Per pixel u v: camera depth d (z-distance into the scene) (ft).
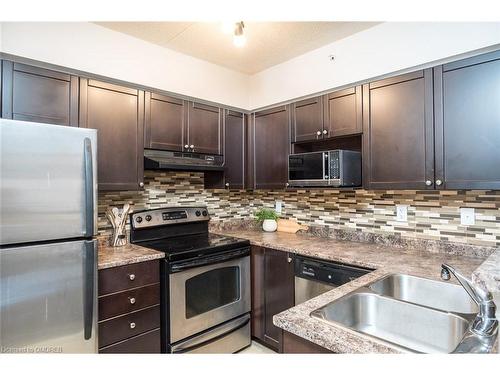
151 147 7.54
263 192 10.76
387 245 7.51
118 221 7.41
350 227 8.36
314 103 8.05
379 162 6.69
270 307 7.86
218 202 10.22
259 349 8.09
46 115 6.00
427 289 4.97
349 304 4.07
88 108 6.55
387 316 4.13
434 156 5.87
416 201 7.09
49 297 4.63
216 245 7.56
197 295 7.13
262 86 9.55
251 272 8.36
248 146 9.82
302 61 8.41
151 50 7.80
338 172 7.02
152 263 6.53
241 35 6.41
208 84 8.92
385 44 6.67
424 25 6.08
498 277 3.39
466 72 5.53
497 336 2.94
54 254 4.68
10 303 4.32
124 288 6.08
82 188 4.96
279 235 9.21
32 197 4.50
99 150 6.66
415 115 6.15
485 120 5.30
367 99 6.95
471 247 6.24
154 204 8.68
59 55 6.31
